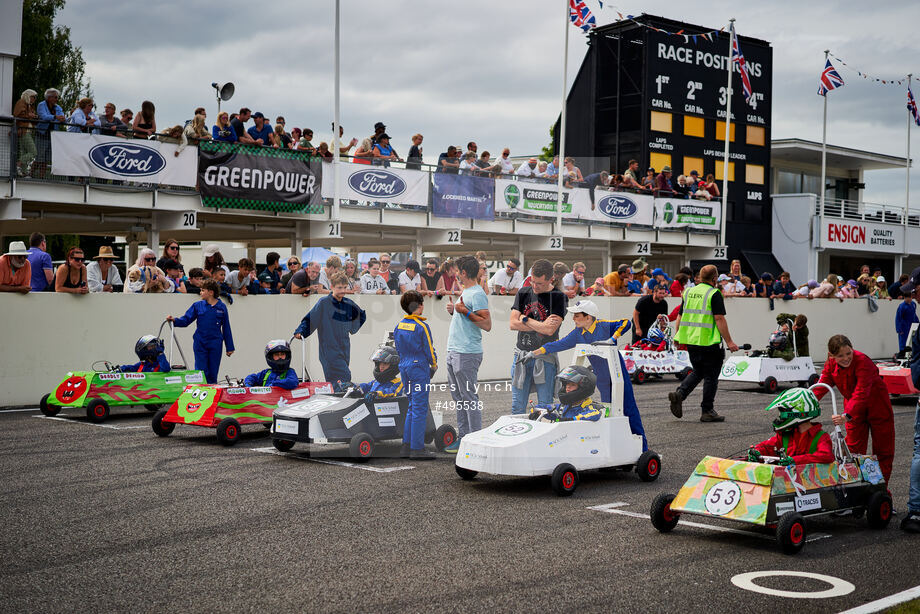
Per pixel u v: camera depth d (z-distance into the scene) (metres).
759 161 36.97
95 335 14.39
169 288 15.54
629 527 7.15
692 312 13.13
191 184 20.03
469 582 5.67
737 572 5.98
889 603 5.33
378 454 10.26
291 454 10.19
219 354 13.34
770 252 37.84
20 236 27.80
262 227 23.83
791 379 17.89
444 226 24.09
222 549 6.39
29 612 5.10
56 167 18.28
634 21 33.31
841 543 6.80
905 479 9.23
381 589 5.52
